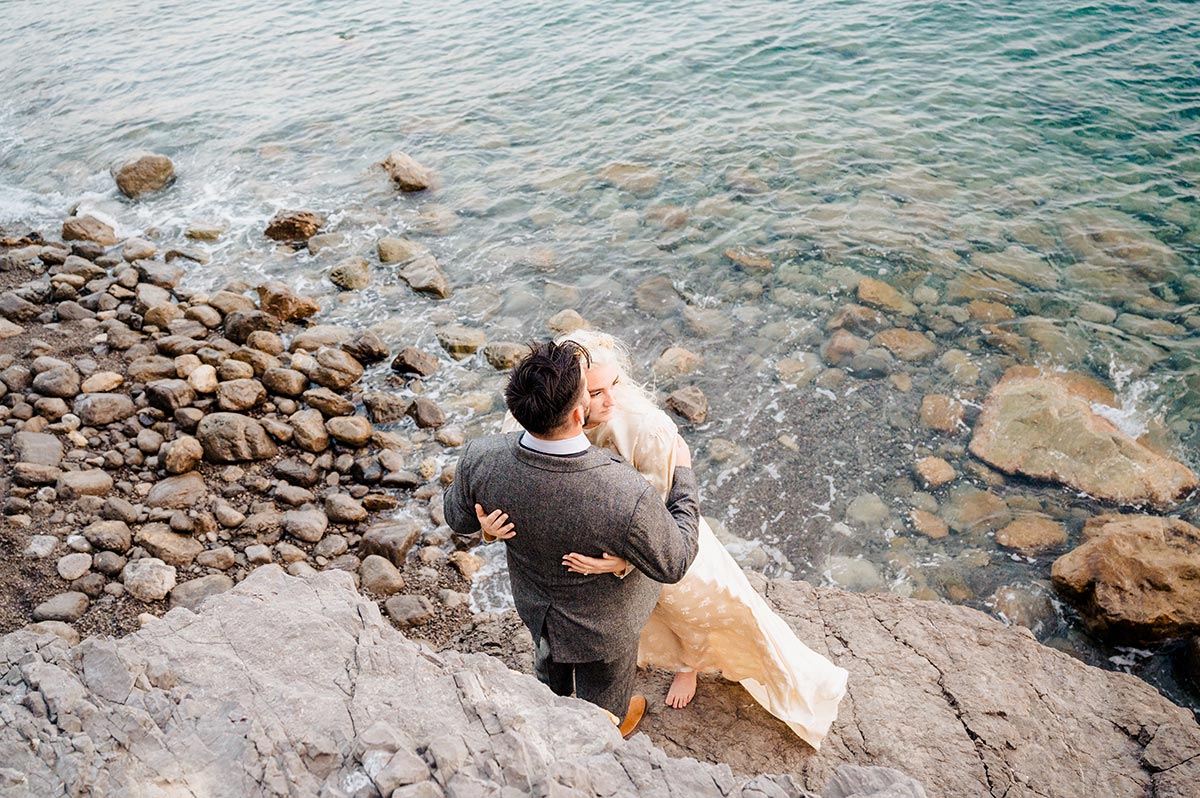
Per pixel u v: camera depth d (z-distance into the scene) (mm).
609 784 2424
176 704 2475
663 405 7910
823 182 11117
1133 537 6254
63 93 16094
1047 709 3828
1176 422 7461
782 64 14375
